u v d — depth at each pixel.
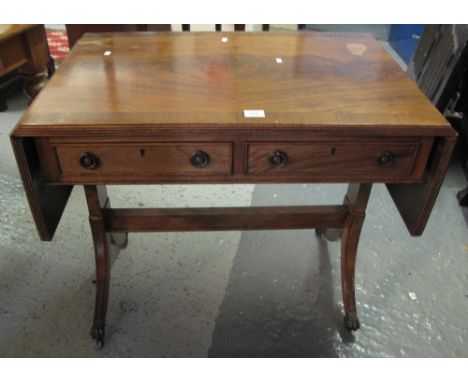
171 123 0.90
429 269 1.54
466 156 2.06
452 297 1.45
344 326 1.36
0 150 2.09
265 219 1.29
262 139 0.92
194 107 0.95
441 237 1.67
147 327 1.34
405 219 1.12
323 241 1.65
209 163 0.96
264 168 0.97
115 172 0.96
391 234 1.68
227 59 1.17
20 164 0.90
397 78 1.10
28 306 1.39
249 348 1.29
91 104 0.95
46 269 1.52
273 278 1.50
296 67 1.14
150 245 1.62
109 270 1.31
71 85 1.03
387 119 0.93
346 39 1.32
